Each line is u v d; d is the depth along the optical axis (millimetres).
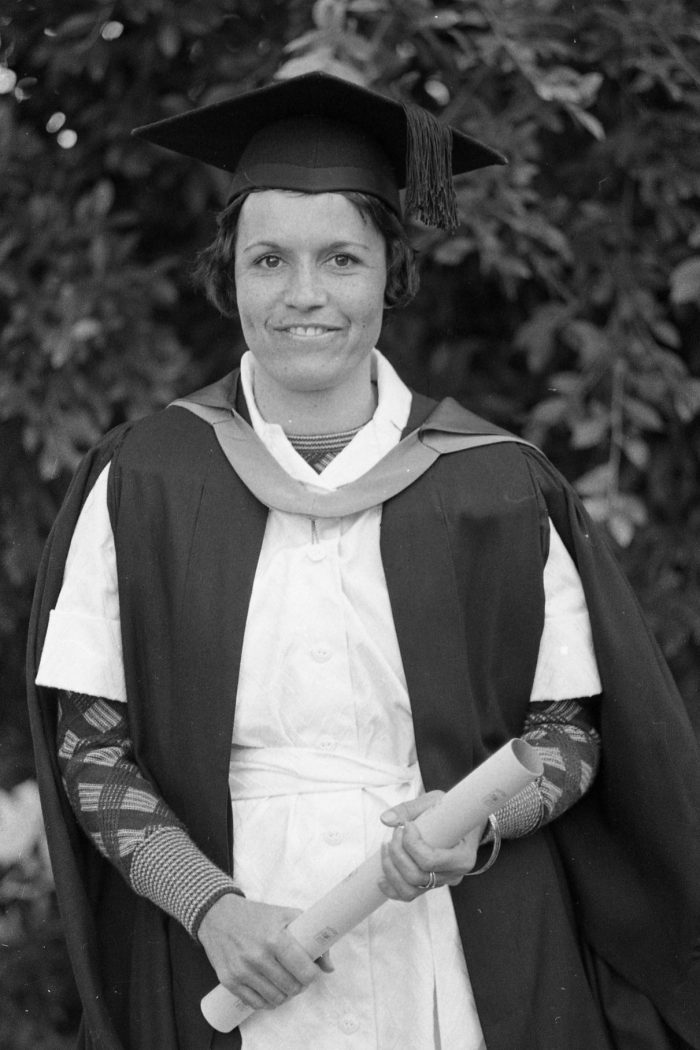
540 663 2557
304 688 2416
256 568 2463
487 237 3398
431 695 2428
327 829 2391
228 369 3711
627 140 3537
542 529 2582
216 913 2316
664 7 3520
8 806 3586
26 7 3574
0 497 3631
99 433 3514
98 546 2537
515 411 3689
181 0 3500
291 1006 2385
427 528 2490
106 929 2629
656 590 3600
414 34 3490
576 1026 2512
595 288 3535
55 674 2471
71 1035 3703
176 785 2467
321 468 2553
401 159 2635
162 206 3697
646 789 2555
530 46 3422
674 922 2594
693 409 3475
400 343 3693
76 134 3613
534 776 2152
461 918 2441
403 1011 2389
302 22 3531
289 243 2451
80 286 3482
